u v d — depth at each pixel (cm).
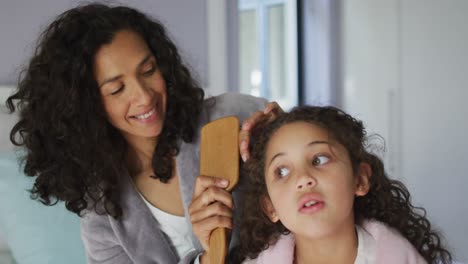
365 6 283
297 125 89
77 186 111
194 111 113
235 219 105
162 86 103
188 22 201
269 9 328
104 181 110
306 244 90
